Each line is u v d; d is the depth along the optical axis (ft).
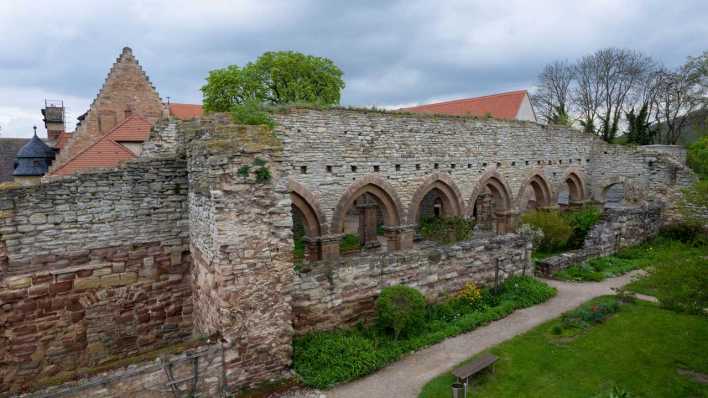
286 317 29.55
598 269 56.24
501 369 31.12
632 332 37.06
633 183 84.02
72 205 32.12
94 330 33.73
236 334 27.55
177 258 36.45
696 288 28.25
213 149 26.22
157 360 25.32
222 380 27.30
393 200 62.44
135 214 34.55
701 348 33.99
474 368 28.84
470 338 36.06
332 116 55.31
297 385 28.63
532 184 86.12
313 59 106.01
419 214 99.81
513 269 47.96
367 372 30.37
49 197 31.24
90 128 90.79
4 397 22.17
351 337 32.96
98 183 32.94
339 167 56.59
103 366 24.59
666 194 76.74
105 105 93.61
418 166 65.00
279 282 29.07
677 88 134.10
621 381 29.53
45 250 31.45
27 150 82.79
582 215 69.56
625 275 55.01
